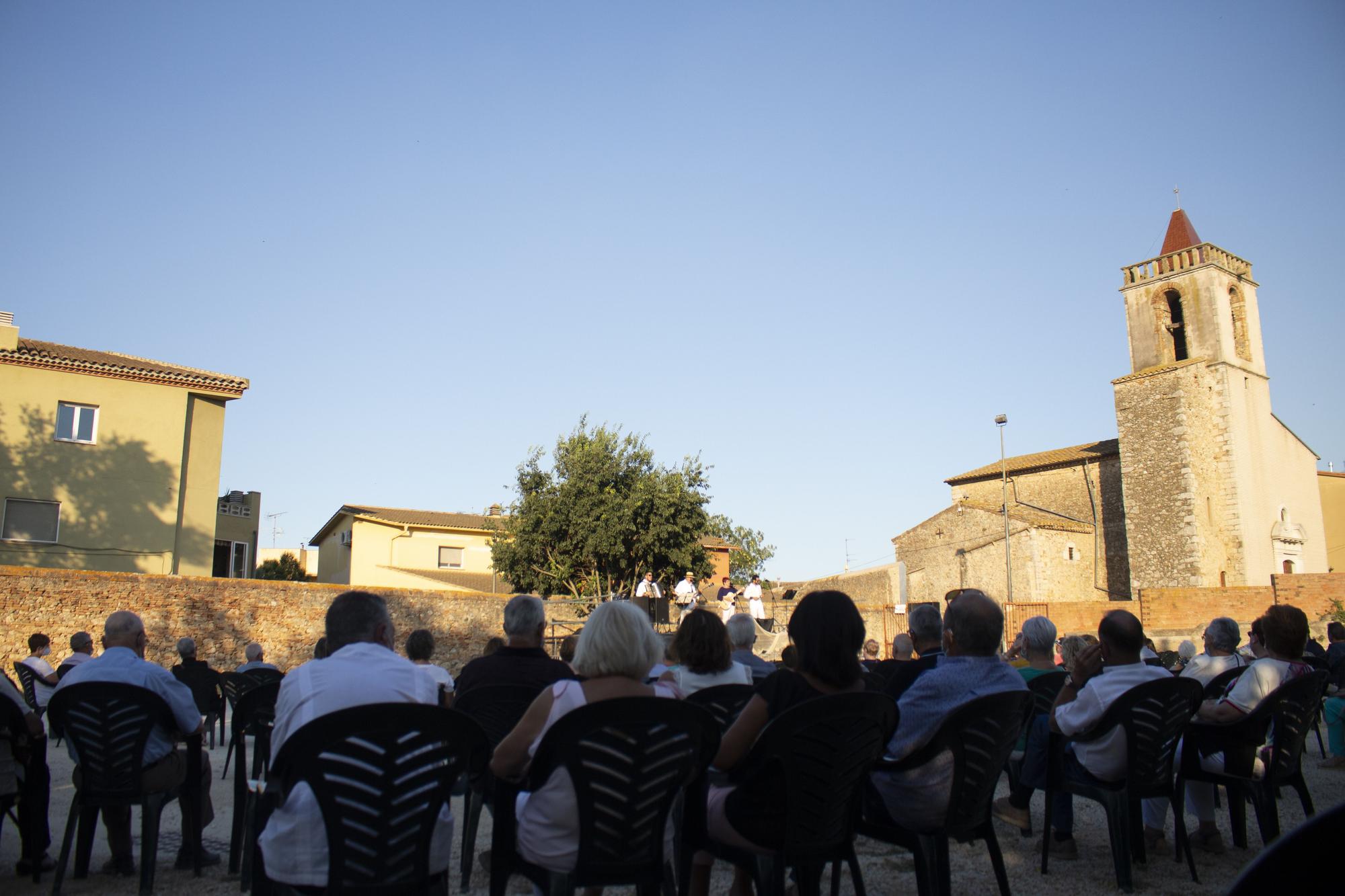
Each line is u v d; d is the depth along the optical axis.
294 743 3.49
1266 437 38.03
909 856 6.41
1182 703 5.37
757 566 58.88
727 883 5.82
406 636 24.11
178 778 5.44
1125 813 5.29
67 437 28.14
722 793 4.16
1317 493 39.62
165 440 29.52
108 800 5.19
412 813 3.63
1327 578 26.94
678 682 5.65
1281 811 7.68
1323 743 11.78
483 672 5.69
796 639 4.23
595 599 28.03
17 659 19.11
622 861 3.65
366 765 3.56
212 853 6.27
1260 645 7.71
